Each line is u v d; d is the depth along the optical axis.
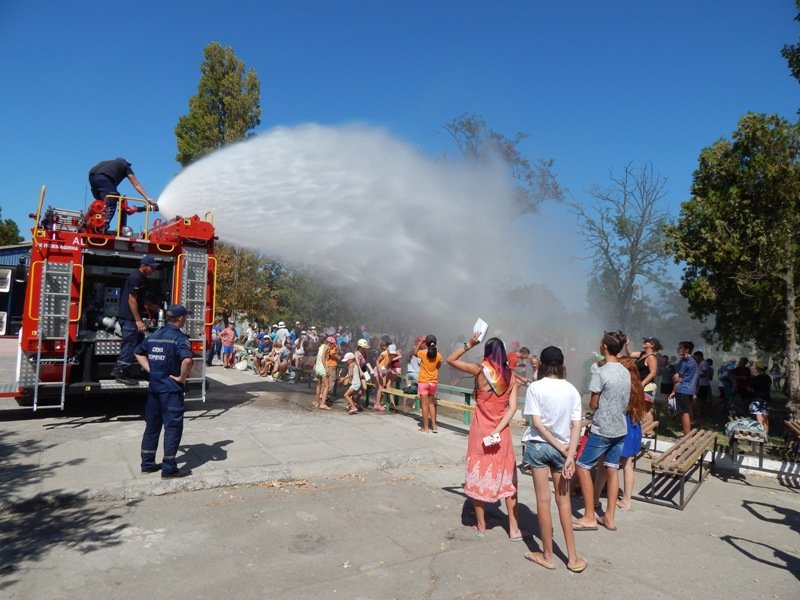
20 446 6.98
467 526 5.19
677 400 10.26
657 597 3.96
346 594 3.80
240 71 30.12
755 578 4.35
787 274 9.52
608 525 5.38
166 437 5.82
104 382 8.57
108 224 8.95
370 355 14.43
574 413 4.39
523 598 3.86
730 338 13.55
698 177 12.70
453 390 9.81
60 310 8.12
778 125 9.81
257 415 9.59
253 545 4.55
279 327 17.12
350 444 7.72
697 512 6.07
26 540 4.51
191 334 9.00
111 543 4.48
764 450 9.09
